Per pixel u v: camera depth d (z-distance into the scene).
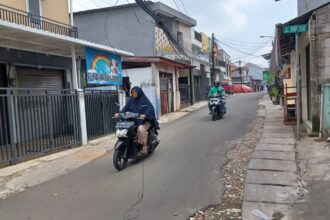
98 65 15.38
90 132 13.43
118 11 27.91
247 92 61.06
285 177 6.93
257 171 7.42
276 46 14.98
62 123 11.83
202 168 8.05
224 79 57.03
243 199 5.91
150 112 9.20
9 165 9.64
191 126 15.46
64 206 6.12
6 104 9.70
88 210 5.85
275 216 5.25
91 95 13.62
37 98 10.77
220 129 13.95
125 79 21.94
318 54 10.49
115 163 8.21
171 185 6.91
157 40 27.59
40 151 10.74
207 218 5.30
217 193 6.32
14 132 9.84
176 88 25.95
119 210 5.76
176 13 30.28
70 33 17.00
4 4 13.36
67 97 12.09
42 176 8.41
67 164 9.56
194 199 6.08
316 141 9.76
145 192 6.58
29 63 14.28
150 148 9.51
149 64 21.59
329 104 9.98
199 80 37.12
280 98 23.55
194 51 37.75
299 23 11.15
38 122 10.77
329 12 10.34
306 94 13.30
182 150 10.19
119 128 8.52
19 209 6.14
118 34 28.00
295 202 5.70
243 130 13.34
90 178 7.88
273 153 8.88
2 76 13.26
